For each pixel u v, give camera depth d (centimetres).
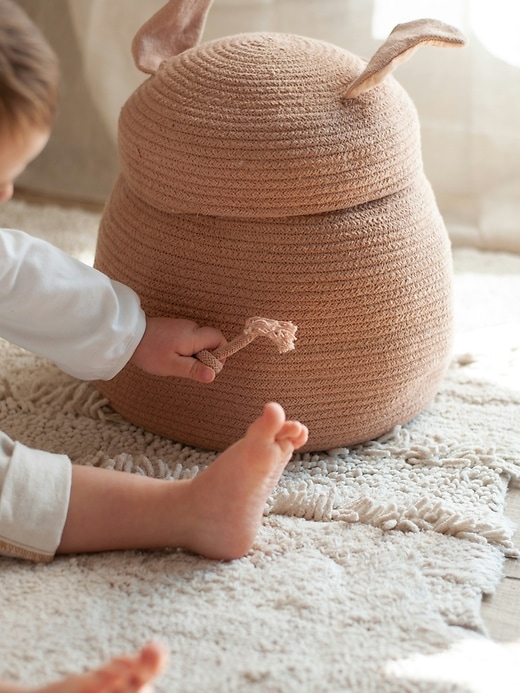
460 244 177
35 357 135
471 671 84
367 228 106
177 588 93
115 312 106
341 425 113
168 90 109
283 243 105
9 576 93
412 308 110
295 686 81
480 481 113
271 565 97
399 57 104
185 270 108
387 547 101
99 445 117
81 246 165
